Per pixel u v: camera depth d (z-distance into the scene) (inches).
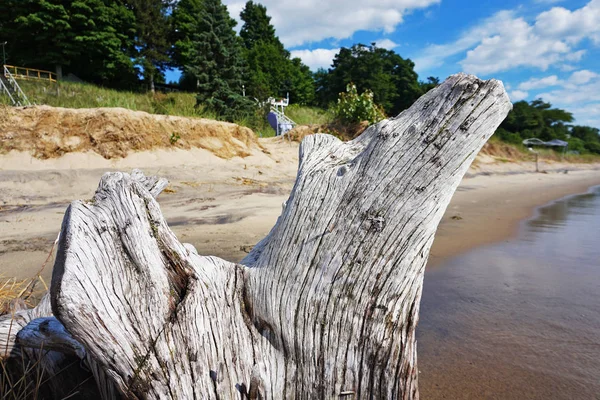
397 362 58.1
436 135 57.0
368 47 1572.3
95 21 1037.8
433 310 136.0
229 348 57.3
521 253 214.2
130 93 869.8
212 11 807.1
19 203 299.7
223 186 386.9
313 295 58.7
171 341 52.9
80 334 46.4
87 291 47.5
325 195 62.2
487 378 94.2
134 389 49.3
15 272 156.4
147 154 436.5
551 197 505.4
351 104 631.2
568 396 87.2
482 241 241.9
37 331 63.2
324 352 57.4
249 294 63.7
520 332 118.8
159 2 1247.5
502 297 148.2
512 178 786.2
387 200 58.0
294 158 561.9
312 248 60.3
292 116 935.0
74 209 57.4
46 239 212.2
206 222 253.8
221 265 67.0
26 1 941.2
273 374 58.0
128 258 57.1
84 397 67.6
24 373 65.5
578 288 158.1
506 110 57.9
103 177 66.7
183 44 1269.7
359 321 57.7
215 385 53.1
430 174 57.2
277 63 1632.6
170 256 60.5
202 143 494.6
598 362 101.5
